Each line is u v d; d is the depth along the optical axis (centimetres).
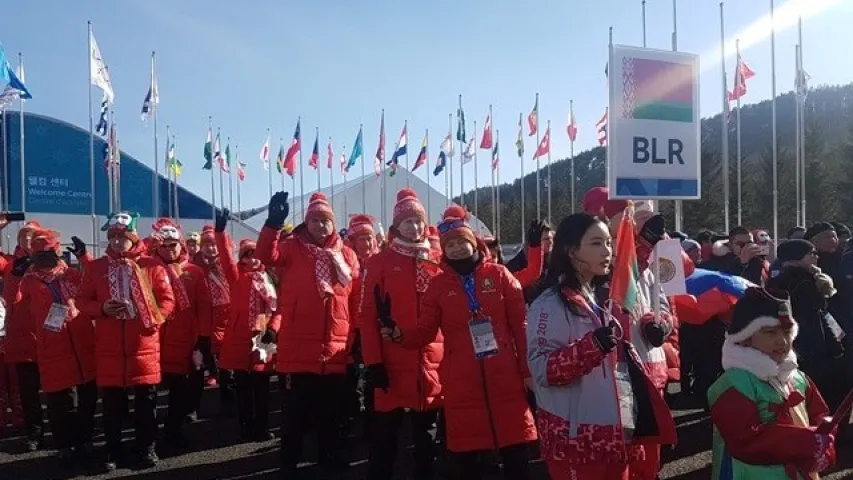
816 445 310
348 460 605
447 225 420
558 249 312
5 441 722
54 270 647
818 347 533
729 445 334
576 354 280
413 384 474
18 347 686
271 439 708
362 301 486
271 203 544
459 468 414
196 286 721
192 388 786
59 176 2398
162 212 2702
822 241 679
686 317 545
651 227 381
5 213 763
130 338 596
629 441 299
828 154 5988
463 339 408
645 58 421
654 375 360
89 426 646
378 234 999
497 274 414
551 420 304
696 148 436
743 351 339
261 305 696
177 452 663
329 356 552
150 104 2238
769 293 342
